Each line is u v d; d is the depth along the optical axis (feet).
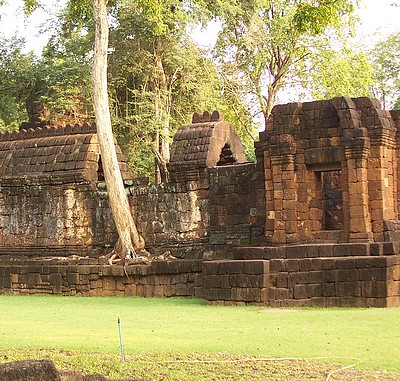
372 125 57.88
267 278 54.39
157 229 72.49
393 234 57.47
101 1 72.49
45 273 71.61
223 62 121.49
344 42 117.80
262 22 116.47
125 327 45.44
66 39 115.55
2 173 81.00
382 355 34.01
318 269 52.80
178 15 101.24
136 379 29.01
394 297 51.19
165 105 108.47
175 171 71.51
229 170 68.80
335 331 40.34
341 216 65.00
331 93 119.34
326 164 59.82
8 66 118.62
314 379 30.78
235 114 127.85
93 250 75.05
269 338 38.91
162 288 65.77
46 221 77.97
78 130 80.53
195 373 32.73
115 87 111.14
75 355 36.94
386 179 58.39
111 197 70.49
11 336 43.14
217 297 56.03
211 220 69.46
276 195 60.29
